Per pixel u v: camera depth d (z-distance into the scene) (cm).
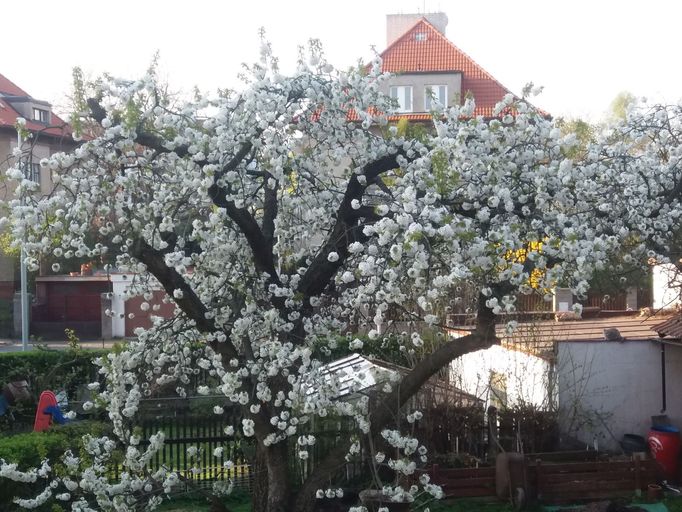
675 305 1076
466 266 558
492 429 1009
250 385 637
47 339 3081
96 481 610
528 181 626
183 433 955
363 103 675
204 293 656
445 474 912
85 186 604
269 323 621
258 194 728
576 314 574
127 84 604
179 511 870
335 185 732
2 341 2989
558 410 1053
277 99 627
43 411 1020
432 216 527
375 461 627
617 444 1073
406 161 650
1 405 1230
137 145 671
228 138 597
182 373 750
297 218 729
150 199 667
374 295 595
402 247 504
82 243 633
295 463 836
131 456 612
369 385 762
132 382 674
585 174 640
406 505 689
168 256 607
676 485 974
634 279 984
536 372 1114
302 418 625
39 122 2825
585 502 911
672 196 696
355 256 675
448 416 1005
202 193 569
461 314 1034
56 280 3159
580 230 609
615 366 1083
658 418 1061
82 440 658
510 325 594
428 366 622
